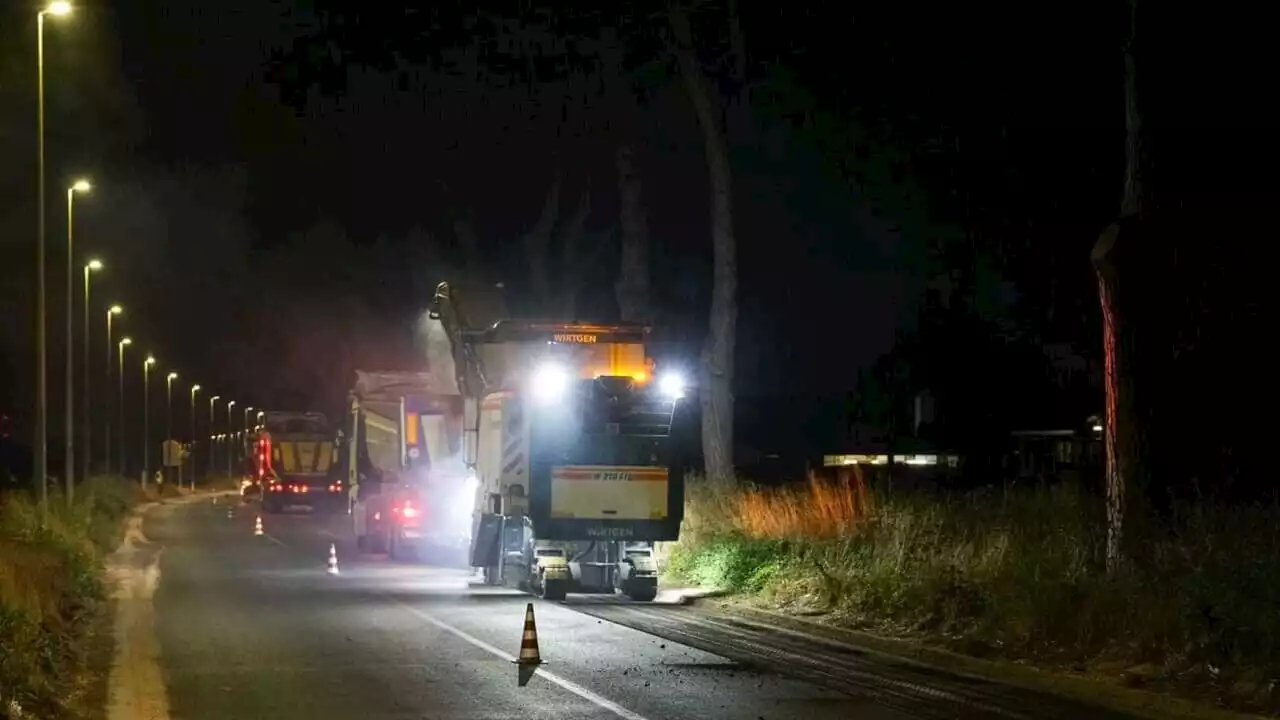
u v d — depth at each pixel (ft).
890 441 176.24
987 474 137.49
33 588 63.98
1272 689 46.91
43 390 112.06
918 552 75.25
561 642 64.49
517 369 92.99
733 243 111.96
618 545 85.30
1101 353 118.73
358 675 54.80
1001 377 171.73
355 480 136.98
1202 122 84.99
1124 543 62.75
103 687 52.54
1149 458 63.82
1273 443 87.25
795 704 48.08
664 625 71.46
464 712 46.65
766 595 80.53
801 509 94.94
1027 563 65.41
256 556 127.75
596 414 85.15
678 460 85.92
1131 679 50.78
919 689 51.37
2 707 43.88
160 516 217.15
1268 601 51.01
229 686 52.39
